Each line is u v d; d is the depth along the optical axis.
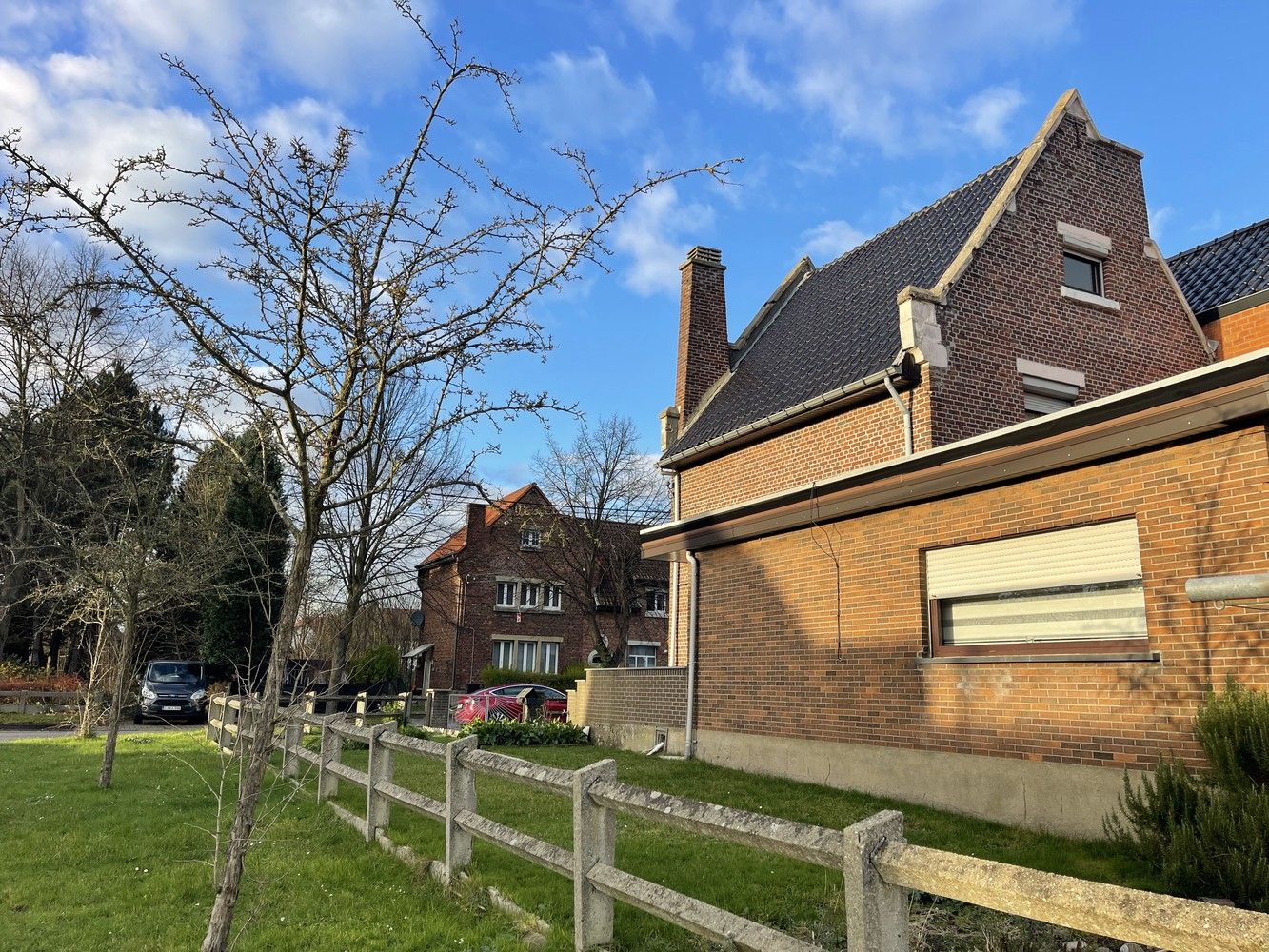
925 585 9.47
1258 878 5.05
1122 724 7.43
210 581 13.08
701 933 3.60
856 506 9.94
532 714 19.27
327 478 4.43
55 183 3.92
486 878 5.74
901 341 13.26
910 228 17.73
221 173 4.31
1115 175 15.45
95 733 17.98
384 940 4.81
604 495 34.28
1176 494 7.26
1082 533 8.04
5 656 33.84
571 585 33.62
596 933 4.41
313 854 6.78
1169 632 7.20
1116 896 2.28
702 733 12.49
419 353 4.58
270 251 4.46
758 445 15.98
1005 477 8.40
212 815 8.30
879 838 2.92
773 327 19.98
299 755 10.09
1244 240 16.20
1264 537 6.65
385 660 29.67
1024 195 14.34
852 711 10.05
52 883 6.05
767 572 11.61
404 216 4.48
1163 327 15.14
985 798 8.43
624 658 33.56
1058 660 7.99
